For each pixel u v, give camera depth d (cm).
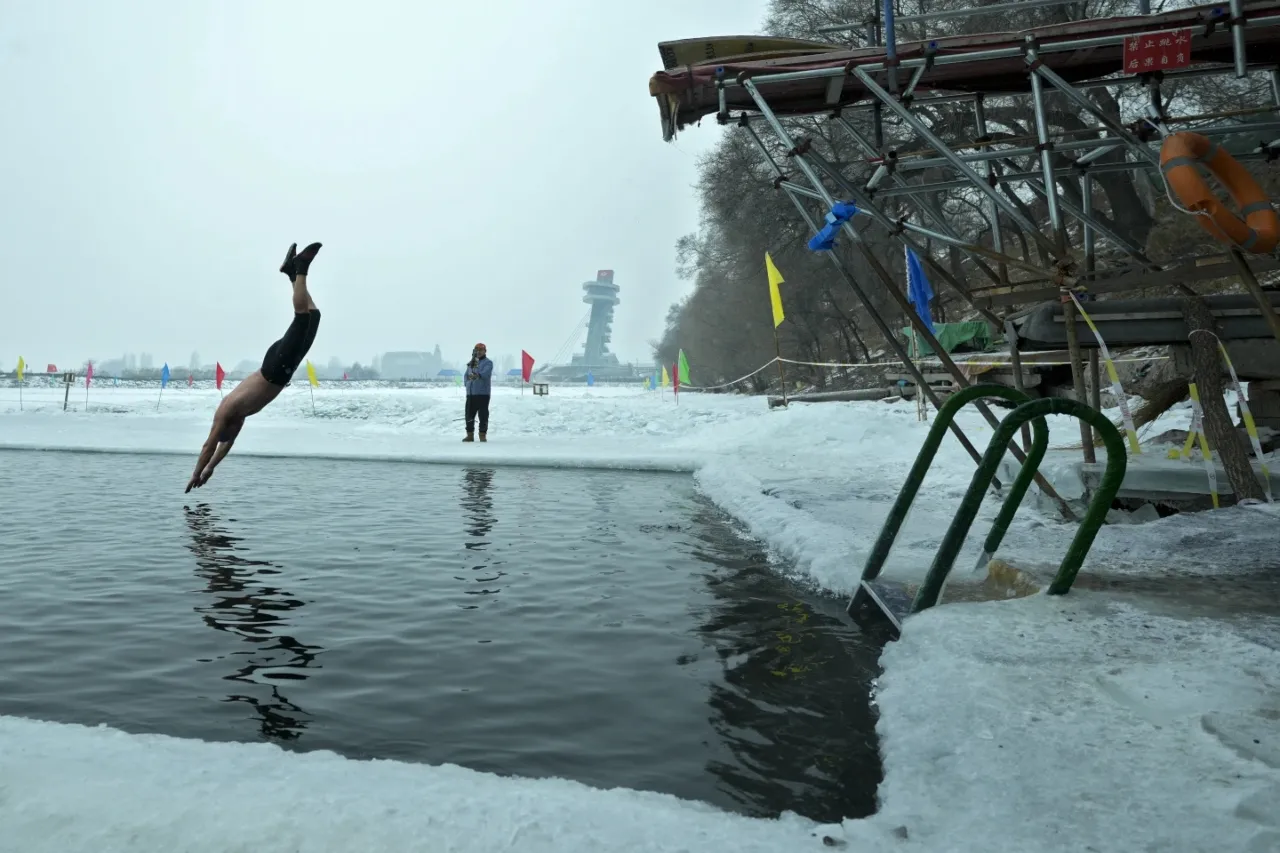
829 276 4022
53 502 916
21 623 446
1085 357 938
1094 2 1959
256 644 411
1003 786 212
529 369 3103
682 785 256
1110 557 472
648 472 1250
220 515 833
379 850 180
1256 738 228
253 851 180
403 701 331
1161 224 1546
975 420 1542
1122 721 246
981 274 2938
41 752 231
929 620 364
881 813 206
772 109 688
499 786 225
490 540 700
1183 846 180
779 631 436
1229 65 634
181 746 245
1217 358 591
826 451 1339
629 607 485
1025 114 1702
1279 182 991
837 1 2980
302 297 543
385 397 2745
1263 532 493
